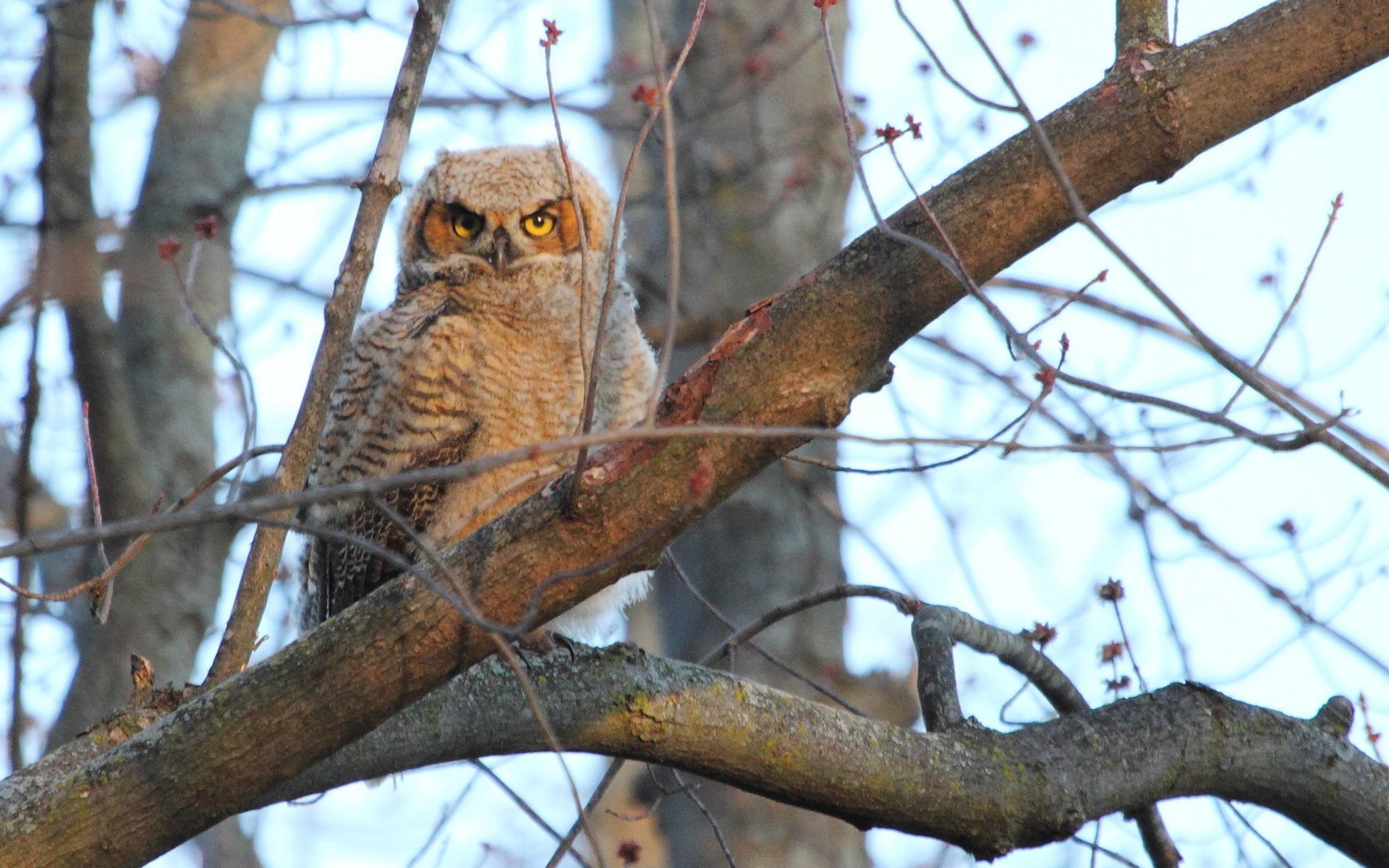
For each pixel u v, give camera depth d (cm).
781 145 1509
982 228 671
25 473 1205
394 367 1051
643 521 651
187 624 1298
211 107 1466
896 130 698
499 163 1142
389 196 789
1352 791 817
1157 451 566
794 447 659
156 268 1398
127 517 1281
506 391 1039
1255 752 809
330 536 571
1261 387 566
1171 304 565
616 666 763
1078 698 940
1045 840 780
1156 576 988
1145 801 796
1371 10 662
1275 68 667
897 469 725
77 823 659
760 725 758
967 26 609
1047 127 675
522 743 769
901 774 762
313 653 668
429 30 788
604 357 1064
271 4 1512
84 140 1235
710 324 1455
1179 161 673
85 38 1220
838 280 667
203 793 668
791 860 1374
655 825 1573
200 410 1376
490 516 1035
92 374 1259
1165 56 675
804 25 1539
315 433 787
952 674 825
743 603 1404
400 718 754
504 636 646
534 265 1085
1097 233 566
